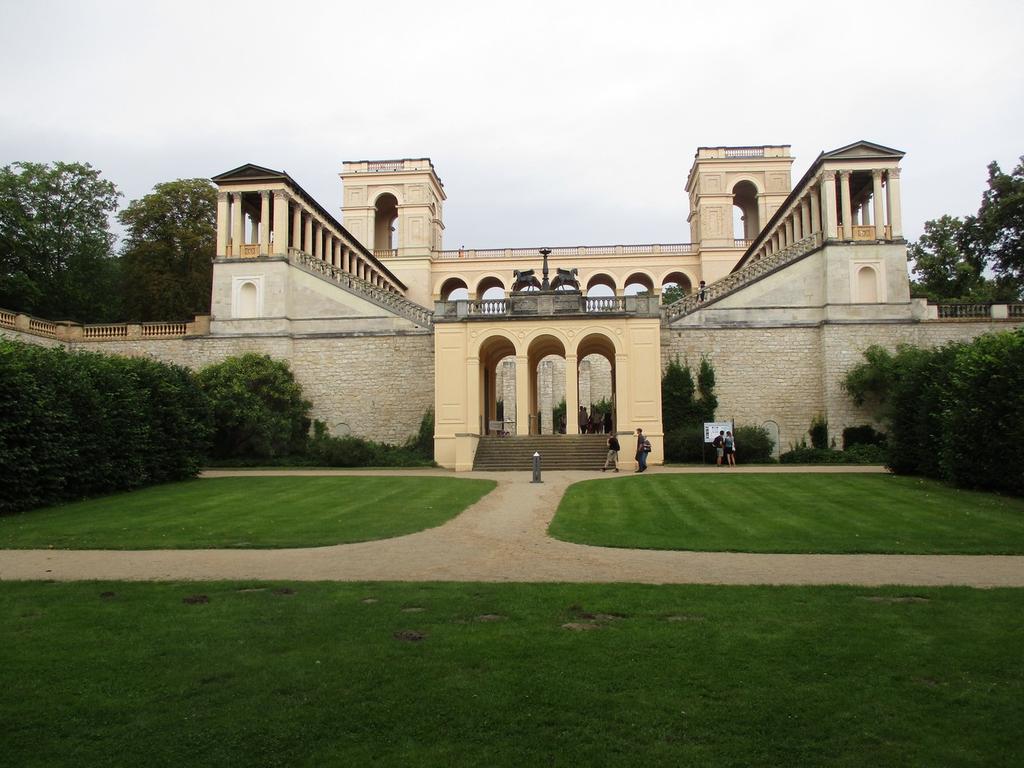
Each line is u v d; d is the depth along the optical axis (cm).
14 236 4750
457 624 941
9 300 4631
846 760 612
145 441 2741
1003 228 4691
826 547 1488
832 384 4203
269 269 4475
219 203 4578
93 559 1431
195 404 3136
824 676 768
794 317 4316
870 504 2067
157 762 616
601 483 2695
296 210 4791
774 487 2461
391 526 1784
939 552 1438
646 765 607
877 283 4244
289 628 927
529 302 3909
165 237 5262
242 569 1316
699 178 7000
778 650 838
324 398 4431
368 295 4475
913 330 4197
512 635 895
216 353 4444
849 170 4341
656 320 3800
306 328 4488
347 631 913
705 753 624
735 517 1892
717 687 745
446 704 712
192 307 5359
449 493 2422
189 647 862
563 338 3847
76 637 900
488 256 7256
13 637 904
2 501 2109
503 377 6066
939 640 865
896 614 969
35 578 1250
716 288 4644
